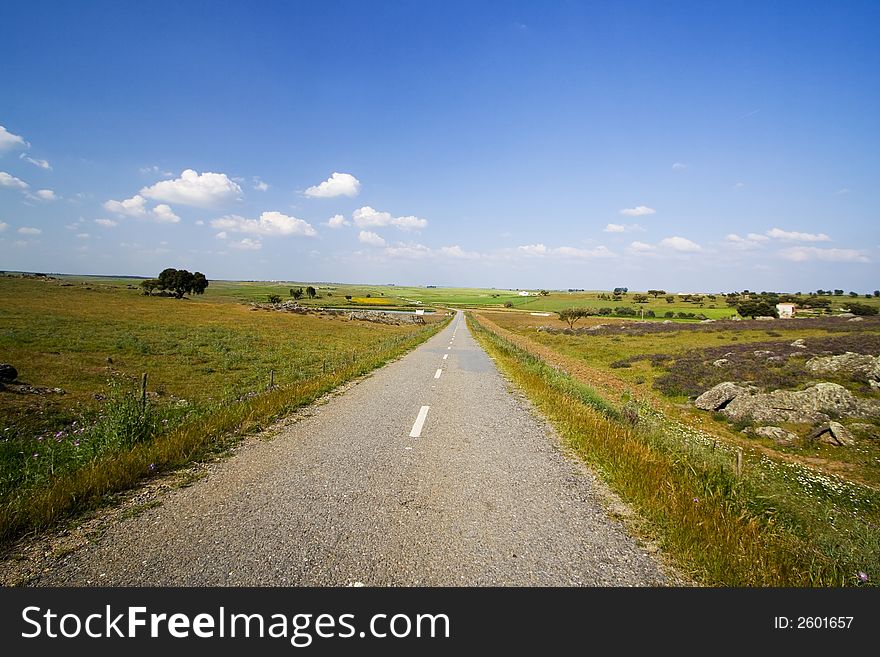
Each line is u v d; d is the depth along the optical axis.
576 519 4.59
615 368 32.56
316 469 6.07
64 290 80.25
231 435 7.64
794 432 16.98
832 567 3.85
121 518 4.48
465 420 9.33
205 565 3.67
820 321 63.47
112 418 6.99
